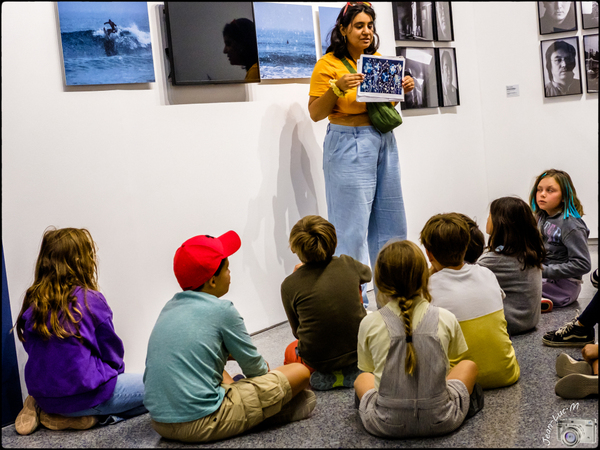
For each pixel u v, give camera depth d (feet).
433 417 6.59
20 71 8.25
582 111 16.24
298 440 6.98
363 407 6.97
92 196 9.01
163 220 9.86
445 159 15.99
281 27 11.50
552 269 11.08
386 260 6.70
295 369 7.47
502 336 7.91
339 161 10.96
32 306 7.54
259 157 11.28
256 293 11.33
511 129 16.98
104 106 9.12
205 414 6.89
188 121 10.17
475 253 8.99
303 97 12.16
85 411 7.70
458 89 16.33
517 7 16.47
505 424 6.96
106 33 9.02
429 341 6.54
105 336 7.91
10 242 8.19
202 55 10.12
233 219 10.85
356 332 8.19
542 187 11.16
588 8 15.87
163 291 9.91
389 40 14.11
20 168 8.27
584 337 9.21
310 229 8.18
